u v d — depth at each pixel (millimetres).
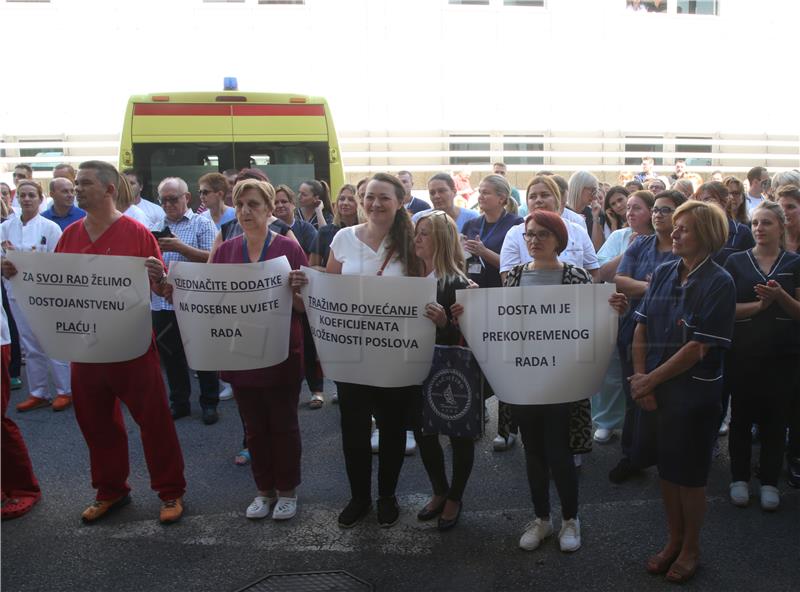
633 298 3871
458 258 3564
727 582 3133
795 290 3764
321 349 3561
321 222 6395
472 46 12656
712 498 3990
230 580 3223
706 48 10609
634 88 11969
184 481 3836
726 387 3891
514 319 3307
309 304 3561
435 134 12703
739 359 3781
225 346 3596
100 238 3664
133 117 7555
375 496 4051
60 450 4816
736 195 5117
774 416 3789
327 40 12055
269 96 7758
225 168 7734
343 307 3463
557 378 3295
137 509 3936
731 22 10195
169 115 7605
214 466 4523
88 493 4141
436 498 3764
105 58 10188
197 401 5941
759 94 10297
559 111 12656
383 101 12547
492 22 12602
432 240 3500
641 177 10992
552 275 3393
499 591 3102
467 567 3293
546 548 3443
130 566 3344
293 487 3803
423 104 12633
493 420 5410
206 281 3553
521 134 12844
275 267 3562
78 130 10078
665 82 11391
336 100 12312
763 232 3801
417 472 4410
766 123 10344
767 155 10445
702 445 3082
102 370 3666
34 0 9758
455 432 3439
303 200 6359
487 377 3420
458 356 3414
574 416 3398
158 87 10594
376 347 3459
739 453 3910
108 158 10219
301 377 3799
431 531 3639
